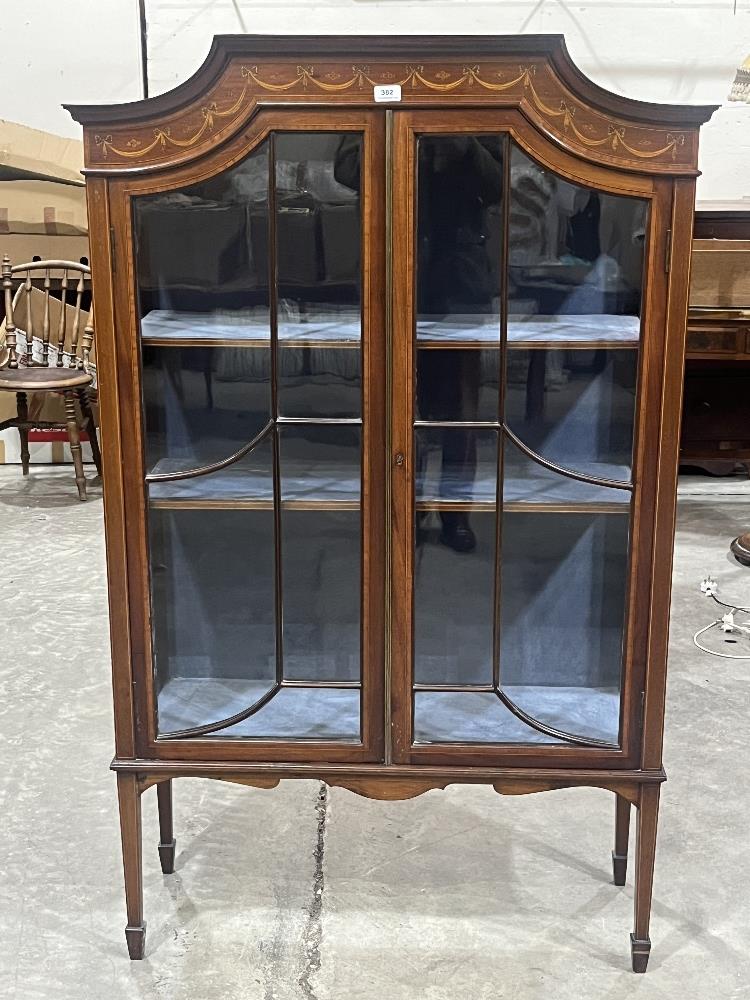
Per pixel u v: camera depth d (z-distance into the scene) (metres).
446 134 1.20
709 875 1.62
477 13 3.90
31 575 3.06
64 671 2.39
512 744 1.35
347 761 1.37
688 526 3.58
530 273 1.24
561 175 1.21
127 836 1.40
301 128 1.20
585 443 1.30
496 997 1.35
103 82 4.10
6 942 1.46
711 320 3.19
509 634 1.35
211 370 1.29
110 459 1.30
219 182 1.23
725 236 3.51
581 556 1.32
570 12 3.89
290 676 1.37
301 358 1.27
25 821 1.77
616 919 1.52
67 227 4.07
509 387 1.28
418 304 1.25
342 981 1.38
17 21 4.04
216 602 1.35
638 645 1.33
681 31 3.90
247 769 1.37
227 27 4.01
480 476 1.30
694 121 1.19
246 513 1.32
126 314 1.26
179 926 1.49
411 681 1.35
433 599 1.33
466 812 1.82
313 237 1.24
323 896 1.57
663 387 1.26
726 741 2.06
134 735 1.37
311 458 1.30
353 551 1.32
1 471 4.37
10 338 3.87
